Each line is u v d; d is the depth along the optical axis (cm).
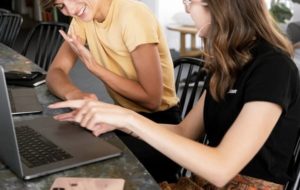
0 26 318
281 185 117
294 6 420
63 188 92
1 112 90
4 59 211
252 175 116
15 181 95
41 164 100
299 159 118
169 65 184
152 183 96
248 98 104
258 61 108
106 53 177
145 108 173
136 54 163
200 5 111
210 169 100
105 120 105
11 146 93
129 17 166
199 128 141
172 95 186
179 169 156
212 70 118
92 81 409
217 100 119
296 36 386
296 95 110
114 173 100
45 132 121
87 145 112
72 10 161
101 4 169
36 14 802
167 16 559
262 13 111
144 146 151
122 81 164
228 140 102
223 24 108
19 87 165
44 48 262
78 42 164
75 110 126
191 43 531
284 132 114
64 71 177
